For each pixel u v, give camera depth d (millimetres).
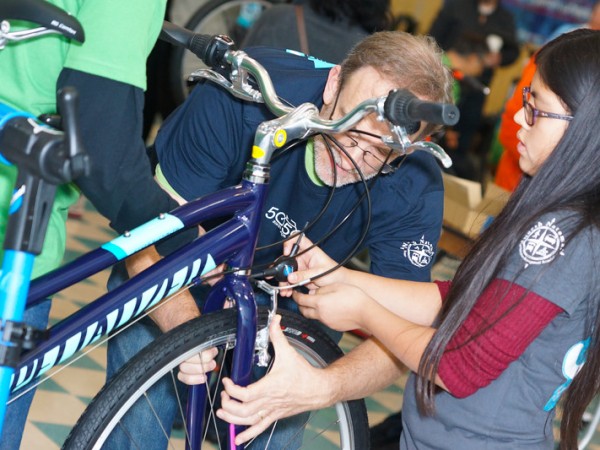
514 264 1685
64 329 1611
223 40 1892
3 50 1690
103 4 1603
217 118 2055
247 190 1800
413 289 2064
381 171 1942
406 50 1902
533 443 1814
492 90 6332
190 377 1821
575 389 1812
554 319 1715
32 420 2816
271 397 1783
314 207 2096
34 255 1416
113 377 1731
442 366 1718
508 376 1766
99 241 4555
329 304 1868
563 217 1667
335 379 1849
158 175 2125
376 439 3051
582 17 6512
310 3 3373
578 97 1665
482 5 4957
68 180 1347
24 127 1366
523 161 1780
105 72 1586
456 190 4238
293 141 2027
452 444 1817
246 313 1788
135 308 1689
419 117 1591
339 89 1947
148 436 2080
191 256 1734
